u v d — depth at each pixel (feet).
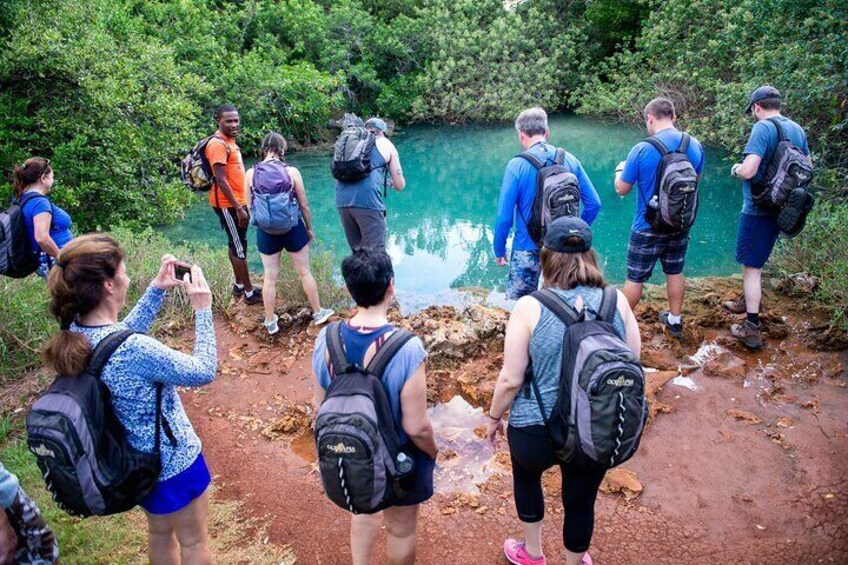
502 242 14.16
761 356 15.14
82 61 27.86
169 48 33.99
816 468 11.45
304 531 10.74
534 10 59.36
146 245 20.83
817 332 15.80
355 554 8.68
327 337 7.61
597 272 7.98
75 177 28.09
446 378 15.10
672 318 15.71
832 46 25.40
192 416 13.91
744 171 14.08
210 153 16.47
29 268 14.40
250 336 17.15
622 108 48.83
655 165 13.87
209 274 19.33
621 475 11.53
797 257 19.01
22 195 14.08
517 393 8.29
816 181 23.97
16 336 15.76
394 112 57.57
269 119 46.78
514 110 55.47
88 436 6.69
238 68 44.80
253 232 30.37
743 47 34.24
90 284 7.01
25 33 27.48
